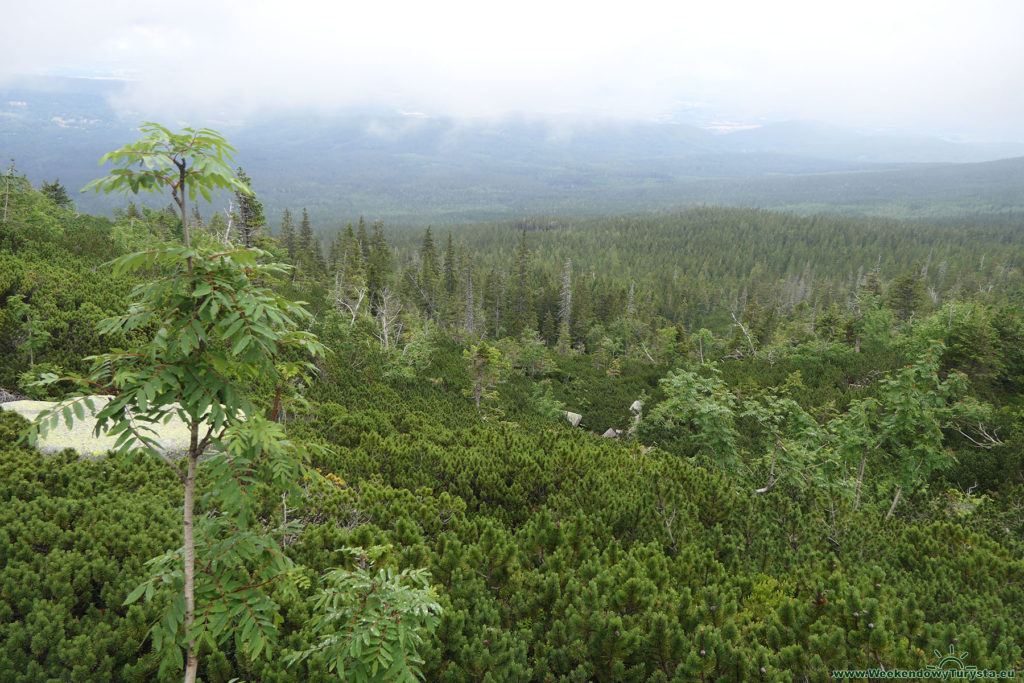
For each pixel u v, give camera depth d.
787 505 10.60
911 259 165.62
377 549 4.42
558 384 45.72
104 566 5.90
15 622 5.01
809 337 61.06
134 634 5.06
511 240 199.62
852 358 40.84
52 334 18.11
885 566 8.51
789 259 181.00
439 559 6.91
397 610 3.80
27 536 6.48
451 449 14.16
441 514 9.48
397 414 20.80
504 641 5.33
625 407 39.66
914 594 7.05
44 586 5.57
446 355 41.72
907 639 5.56
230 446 3.11
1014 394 31.31
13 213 34.97
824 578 7.36
